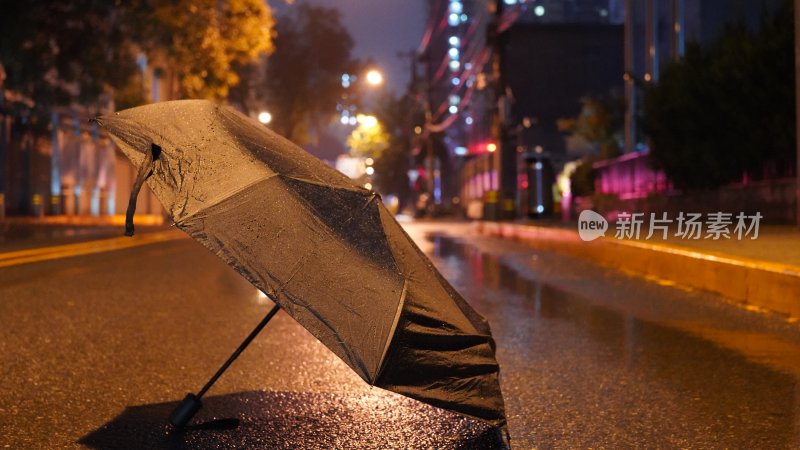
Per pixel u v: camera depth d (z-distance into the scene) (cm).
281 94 7275
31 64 2442
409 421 448
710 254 1088
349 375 566
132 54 2542
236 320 813
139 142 367
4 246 1917
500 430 432
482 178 5025
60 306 895
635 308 933
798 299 836
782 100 1858
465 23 10888
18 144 3809
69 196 4406
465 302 413
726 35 2167
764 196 1933
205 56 2466
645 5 3566
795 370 596
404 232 390
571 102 8200
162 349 659
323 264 345
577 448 407
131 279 1195
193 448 400
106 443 407
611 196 3244
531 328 793
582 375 579
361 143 10044
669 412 478
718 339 726
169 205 353
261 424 441
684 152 2145
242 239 344
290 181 363
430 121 7019
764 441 421
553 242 1959
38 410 468
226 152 369
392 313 341
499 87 3378
